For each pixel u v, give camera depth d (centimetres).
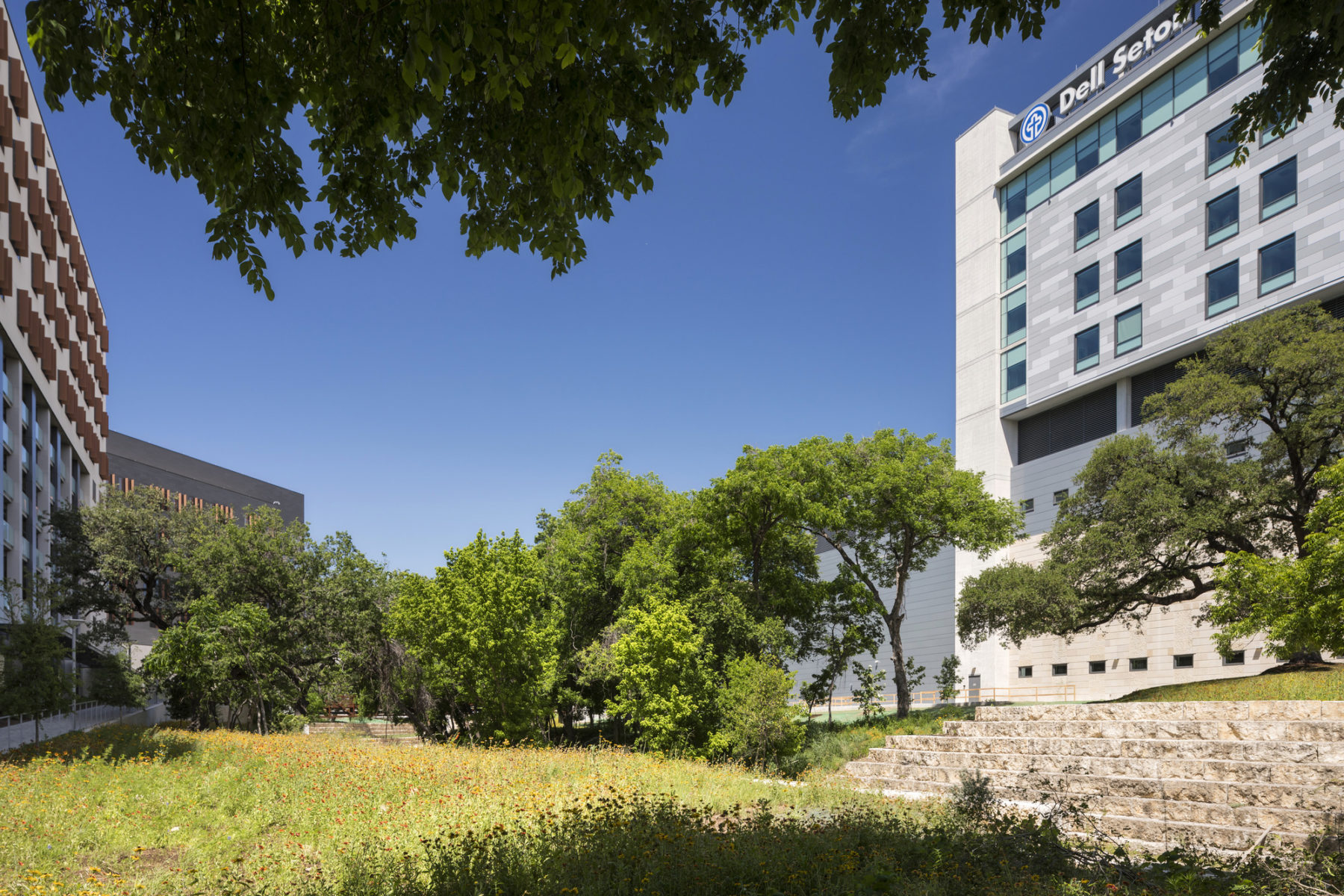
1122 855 780
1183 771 1336
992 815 980
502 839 837
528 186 750
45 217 4222
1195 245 3716
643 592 2998
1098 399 4250
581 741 3556
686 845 818
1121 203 4122
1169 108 3897
